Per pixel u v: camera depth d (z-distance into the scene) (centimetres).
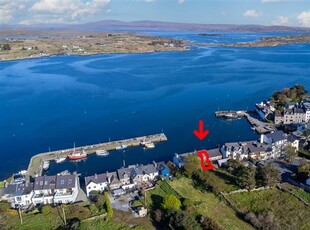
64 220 10562
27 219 10819
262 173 12106
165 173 13188
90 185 12512
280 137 15412
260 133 19062
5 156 16988
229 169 13450
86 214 10894
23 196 11856
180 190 12175
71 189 12231
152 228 10350
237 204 11362
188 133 19362
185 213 10269
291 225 10262
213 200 11606
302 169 12394
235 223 10450
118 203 11619
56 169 15412
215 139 18388
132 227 10356
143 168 13312
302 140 15862
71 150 17062
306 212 10756
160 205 11381
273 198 11525
